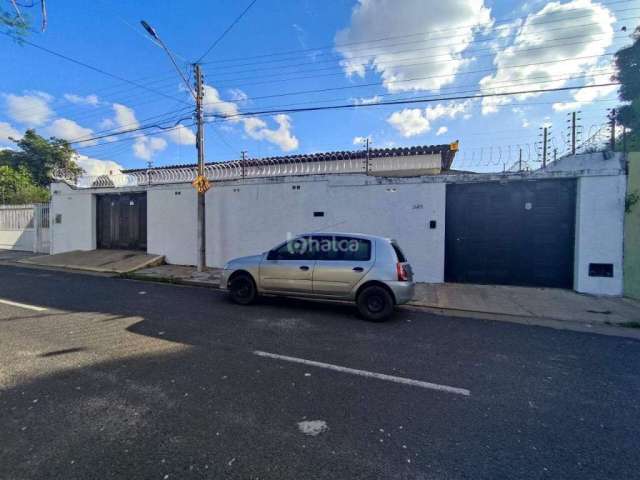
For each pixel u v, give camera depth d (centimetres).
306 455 248
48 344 466
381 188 1047
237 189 1226
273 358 434
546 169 906
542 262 933
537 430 288
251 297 712
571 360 454
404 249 1025
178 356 432
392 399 336
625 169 842
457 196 996
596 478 232
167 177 1412
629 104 1188
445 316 679
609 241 854
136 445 255
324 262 654
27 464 232
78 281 1004
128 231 1498
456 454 254
